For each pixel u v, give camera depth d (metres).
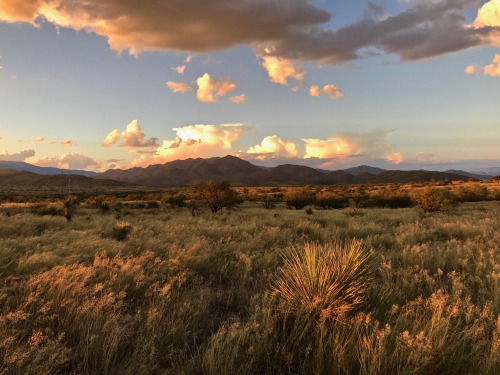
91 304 3.71
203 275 6.59
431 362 2.83
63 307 3.93
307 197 42.06
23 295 4.48
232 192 33.59
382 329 3.18
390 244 9.91
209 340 3.34
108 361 2.85
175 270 6.21
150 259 7.06
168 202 42.53
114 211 30.53
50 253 7.14
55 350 2.85
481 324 3.44
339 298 3.82
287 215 23.38
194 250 7.81
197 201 37.34
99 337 3.24
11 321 3.31
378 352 2.89
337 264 4.28
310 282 4.08
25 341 3.22
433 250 7.97
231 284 5.90
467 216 20.09
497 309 4.21
